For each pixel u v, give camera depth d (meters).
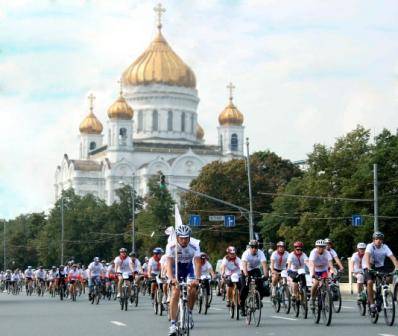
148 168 173.38
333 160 74.38
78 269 57.94
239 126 184.62
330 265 25.58
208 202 102.00
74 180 182.25
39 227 169.00
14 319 29.42
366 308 28.73
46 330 23.72
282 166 107.12
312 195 74.69
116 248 136.25
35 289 72.75
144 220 118.75
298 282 27.77
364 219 68.69
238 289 27.83
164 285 28.38
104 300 46.59
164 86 181.88
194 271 17.38
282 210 87.62
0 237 179.62
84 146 199.25
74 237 138.62
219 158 179.00
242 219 100.31
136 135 182.75
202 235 99.81
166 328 24.11
